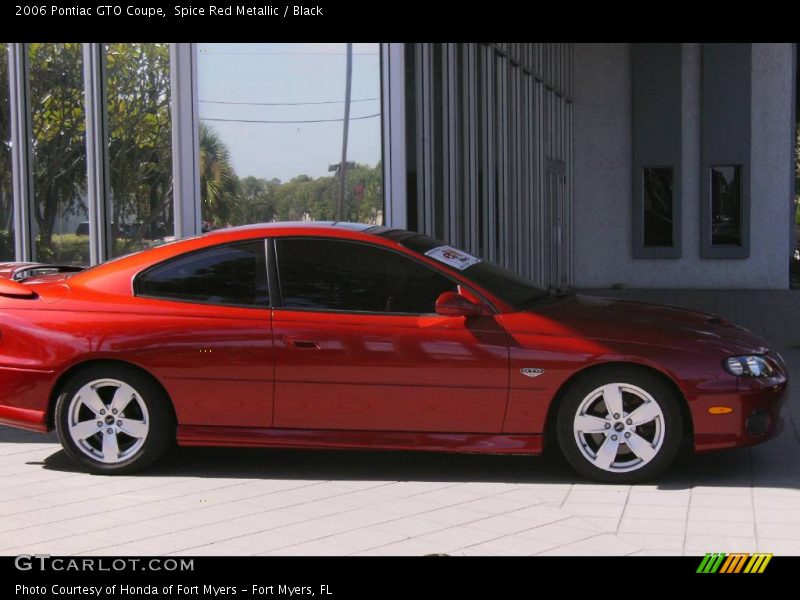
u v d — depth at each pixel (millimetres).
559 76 19938
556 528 5176
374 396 6027
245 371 6105
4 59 9305
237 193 9953
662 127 21281
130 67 9320
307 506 5637
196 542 5027
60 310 6277
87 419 6320
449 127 12438
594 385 5902
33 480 6238
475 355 5930
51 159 9383
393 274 6152
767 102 20766
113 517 5465
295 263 6223
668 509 5480
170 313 6199
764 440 5973
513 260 15945
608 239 21844
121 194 9367
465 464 6555
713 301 18703
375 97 10844
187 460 6723
